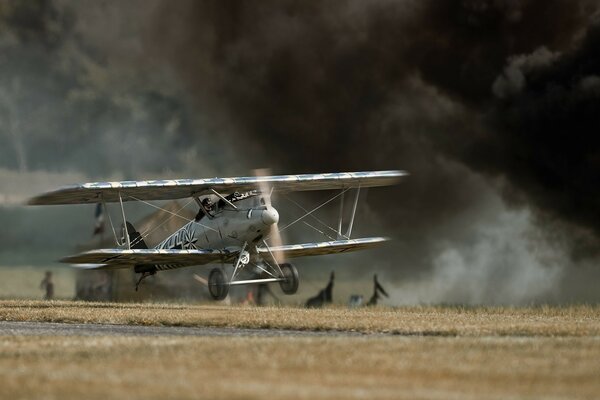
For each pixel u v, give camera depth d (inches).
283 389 1390.3
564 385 1467.8
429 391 1406.3
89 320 2571.4
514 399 1357.0
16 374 1536.7
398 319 2518.5
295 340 1937.7
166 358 1696.6
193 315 2625.5
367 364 1626.5
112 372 1556.3
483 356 1711.4
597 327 2288.4
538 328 2233.0
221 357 1699.1
